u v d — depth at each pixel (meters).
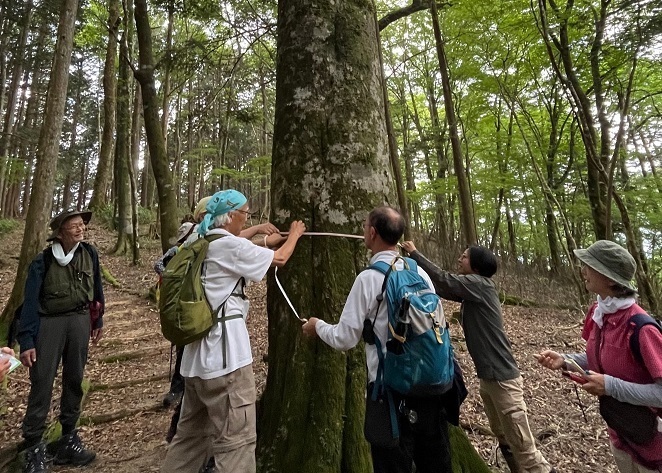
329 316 2.32
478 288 2.87
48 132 6.49
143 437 3.75
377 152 2.53
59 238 3.22
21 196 25.62
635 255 8.00
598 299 2.01
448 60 12.41
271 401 2.43
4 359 2.04
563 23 7.95
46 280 3.12
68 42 6.77
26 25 13.59
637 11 6.71
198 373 2.13
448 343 1.75
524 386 5.11
